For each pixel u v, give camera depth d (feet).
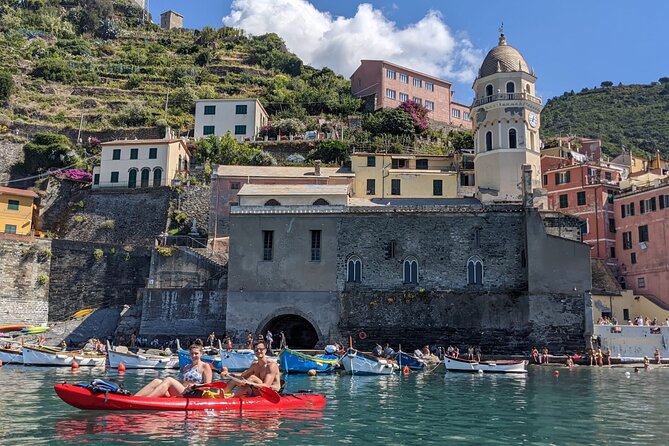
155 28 494.18
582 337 146.82
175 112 325.42
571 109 567.18
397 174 210.38
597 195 220.43
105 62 393.91
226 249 205.77
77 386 57.88
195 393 62.08
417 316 152.25
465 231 156.87
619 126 502.38
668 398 83.25
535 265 150.41
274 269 157.58
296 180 211.00
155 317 165.17
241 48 434.71
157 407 58.49
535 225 152.25
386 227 158.30
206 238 214.90
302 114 326.24
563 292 148.66
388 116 297.33
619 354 147.43
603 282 196.24
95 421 55.72
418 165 217.15
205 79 376.68
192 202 225.35
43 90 335.47
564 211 229.25
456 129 338.95
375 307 153.69
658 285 196.24
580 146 295.07
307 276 156.76
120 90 346.54
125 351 133.18
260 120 302.45
